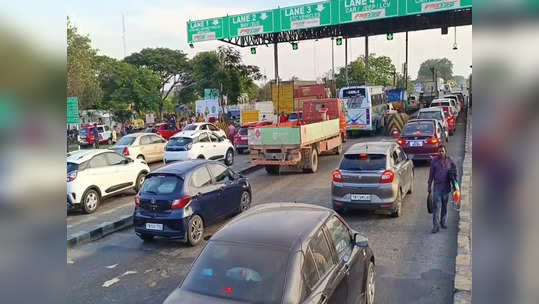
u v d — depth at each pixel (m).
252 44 35.62
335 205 10.00
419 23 36.34
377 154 9.91
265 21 30.20
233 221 5.12
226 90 40.06
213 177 9.89
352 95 27.62
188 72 59.50
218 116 34.66
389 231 8.98
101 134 37.50
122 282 7.25
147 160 20.34
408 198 11.63
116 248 9.09
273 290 3.97
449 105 29.06
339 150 20.89
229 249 4.47
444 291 6.18
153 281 7.27
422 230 8.95
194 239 8.99
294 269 4.12
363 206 9.68
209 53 41.06
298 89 26.83
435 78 50.03
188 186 9.05
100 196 12.60
